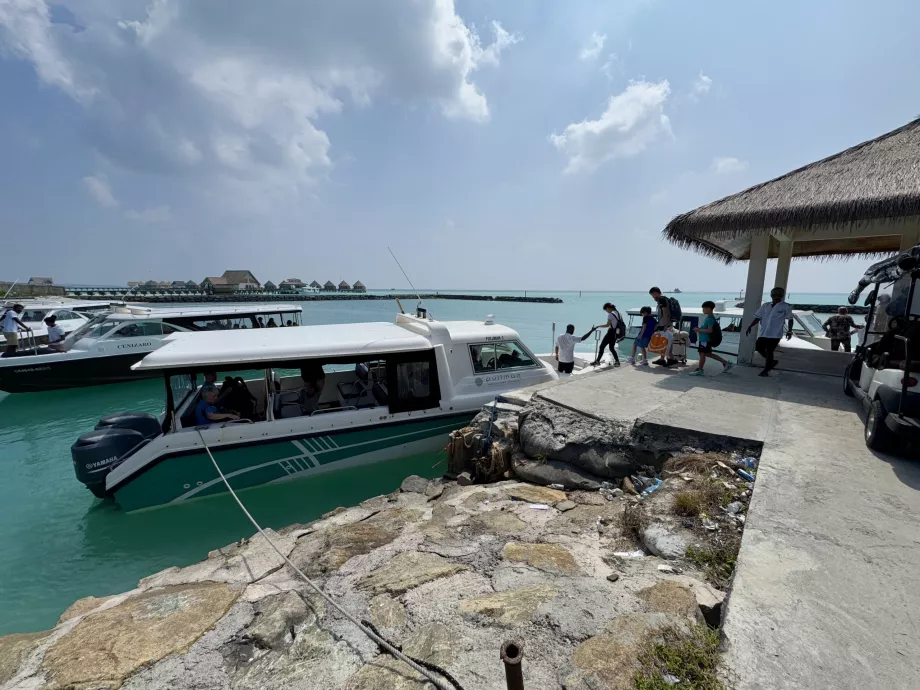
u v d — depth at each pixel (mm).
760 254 9070
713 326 8383
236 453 6371
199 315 16828
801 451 4375
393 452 7258
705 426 5012
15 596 4953
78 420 12414
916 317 4688
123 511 6027
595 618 2553
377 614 2877
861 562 2721
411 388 7367
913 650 2070
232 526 6293
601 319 45031
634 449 5133
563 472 5219
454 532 4000
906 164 6656
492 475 5809
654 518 3639
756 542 2945
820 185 7254
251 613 3076
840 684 1906
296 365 6562
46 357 13914
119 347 15117
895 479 3799
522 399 6762
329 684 2350
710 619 2586
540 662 2273
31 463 9203
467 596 2953
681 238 9070
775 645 2127
